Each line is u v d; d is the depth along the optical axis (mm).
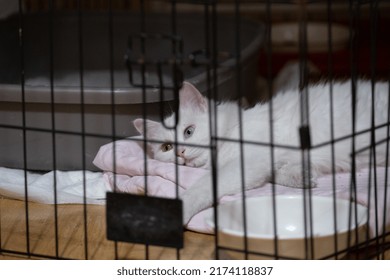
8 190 2303
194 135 2213
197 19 3281
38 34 3213
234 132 2186
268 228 1838
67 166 2514
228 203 1815
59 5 3941
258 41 2979
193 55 1598
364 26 3965
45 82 3086
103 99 2361
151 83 3006
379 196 1916
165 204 1697
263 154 2141
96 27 3283
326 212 1818
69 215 2188
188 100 2250
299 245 1657
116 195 1746
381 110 2258
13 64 3123
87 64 3271
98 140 2465
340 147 2193
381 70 3609
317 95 2248
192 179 2125
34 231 2080
